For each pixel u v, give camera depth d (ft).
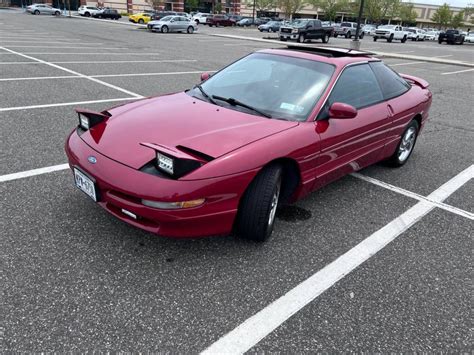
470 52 104.22
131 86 26.96
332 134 10.55
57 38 59.57
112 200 8.31
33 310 7.20
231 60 46.03
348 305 7.94
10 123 17.20
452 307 8.13
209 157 8.30
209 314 7.42
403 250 10.03
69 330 6.85
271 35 111.55
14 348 6.43
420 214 12.00
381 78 13.56
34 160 13.55
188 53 51.03
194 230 8.27
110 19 153.17
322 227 10.77
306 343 6.95
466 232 11.16
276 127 9.63
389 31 118.52
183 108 10.48
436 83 39.73
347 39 118.21
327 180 11.30
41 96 22.48
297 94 10.87
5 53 38.78
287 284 8.39
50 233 9.48
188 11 246.68
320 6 242.99
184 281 8.21
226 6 258.57
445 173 15.57
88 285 7.90
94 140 9.38
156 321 7.18
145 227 8.20
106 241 9.31
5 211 10.28
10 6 232.53
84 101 22.02
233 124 9.55
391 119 13.19
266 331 7.15
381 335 7.26
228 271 8.62
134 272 8.36
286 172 10.10
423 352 6.97
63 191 11.53
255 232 9.21
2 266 8.25
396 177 14.83
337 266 9.14
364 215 11.64
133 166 8.27
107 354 6.47
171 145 8.59
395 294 8.38
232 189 8.33
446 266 9.50
